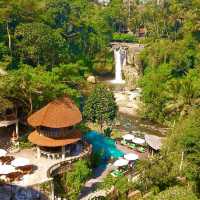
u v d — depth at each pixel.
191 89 90.94
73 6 153.25
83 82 82.69
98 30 142.00
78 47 125.75
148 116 94.19
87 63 128.25
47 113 58.94
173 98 93.38
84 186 59.31
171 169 58.09
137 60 124.25
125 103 103.81
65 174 57.06
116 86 121.44
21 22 102.06
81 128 72.00
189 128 60.25
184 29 125.06
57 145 57.59
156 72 106.31
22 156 59.75
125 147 75.25
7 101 62.75
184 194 51.38
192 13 126.25
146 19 161.38
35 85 64.88
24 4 105.00
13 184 52.47
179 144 60.16
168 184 55.88
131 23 167.12
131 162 66.62
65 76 76.94
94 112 77.31
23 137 64.69
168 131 81.81
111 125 83.06
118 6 175.88
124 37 158.50
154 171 56.03
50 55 96.06
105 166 66.12
